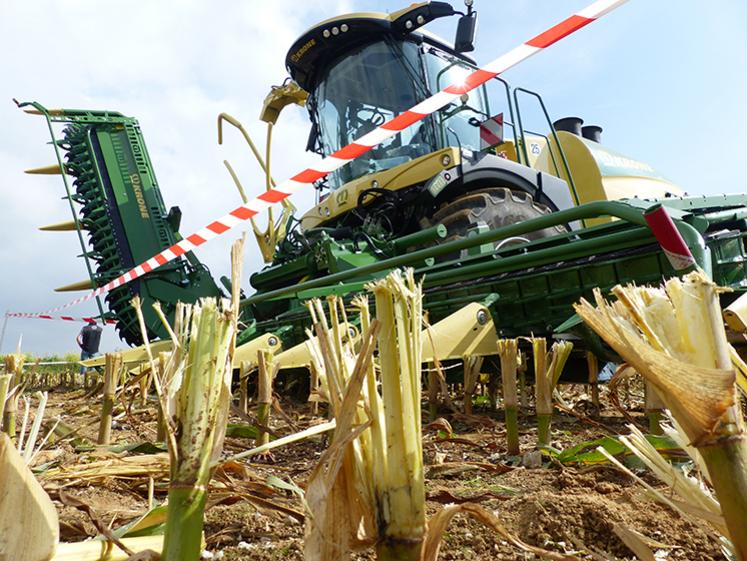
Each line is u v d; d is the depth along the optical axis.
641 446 0.96
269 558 1.40
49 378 9.34
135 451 2.55
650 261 3.81
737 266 3.86
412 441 0.87
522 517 1.59
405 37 7.06
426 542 0.86
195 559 0.79
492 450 2.91
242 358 5.32
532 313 4.54
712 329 0.70
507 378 2.73
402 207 6.66
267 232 8.51
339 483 0.89
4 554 0.74
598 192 8.51
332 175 7.88
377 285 0.92
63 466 1.94
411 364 0.90
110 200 10.07
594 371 4.17
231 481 1.57
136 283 9.56
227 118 8.44
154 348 6.81
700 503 0.90
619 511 1.62
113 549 0.93
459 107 6.96
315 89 7.99
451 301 4.90
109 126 10.42
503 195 6.20
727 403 0.64
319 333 1.04
